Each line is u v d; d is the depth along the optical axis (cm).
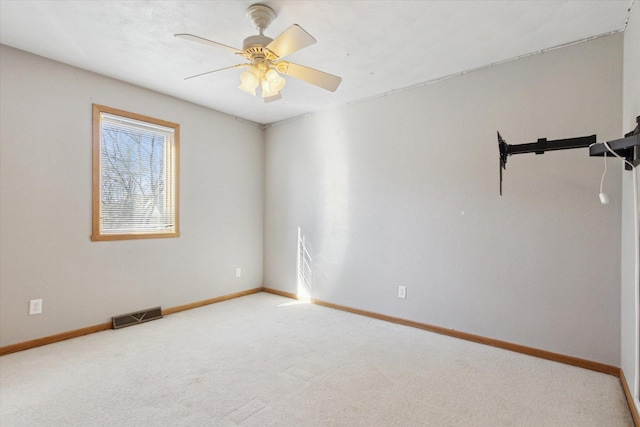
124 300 328
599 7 204
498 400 198
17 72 264
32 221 271
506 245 273
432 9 207
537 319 259
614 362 229
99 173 309
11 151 261
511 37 239
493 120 281
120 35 242
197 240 392
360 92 347
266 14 207
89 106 302
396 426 173
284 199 448
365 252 364
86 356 254
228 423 174
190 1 202
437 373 230
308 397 199
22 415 179
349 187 379
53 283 282
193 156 387
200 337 295
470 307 291
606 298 232
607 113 233
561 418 181
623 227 218
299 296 430
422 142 322
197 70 300
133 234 334
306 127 423
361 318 353
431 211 316
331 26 227
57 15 217
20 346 262
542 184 257
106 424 172
